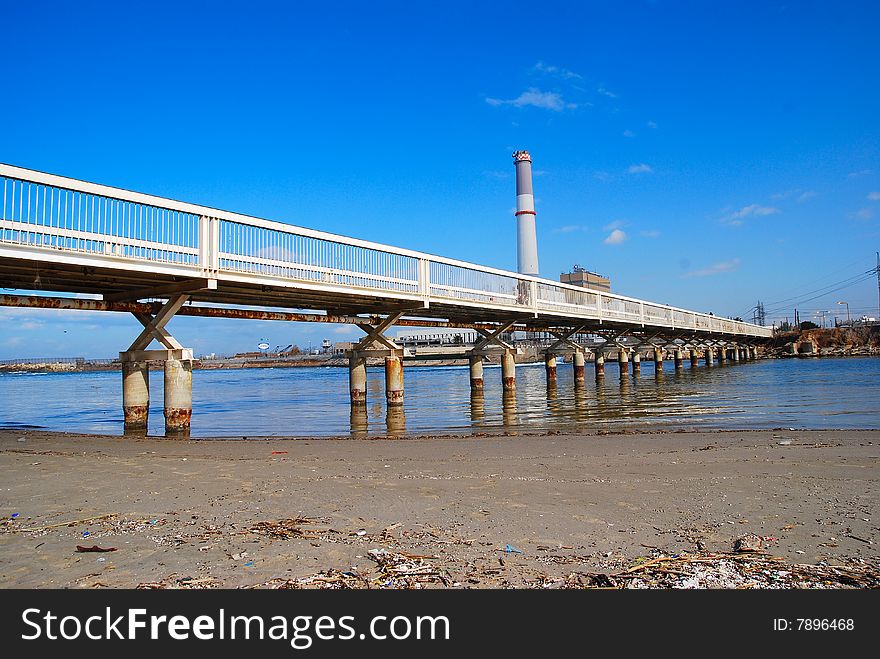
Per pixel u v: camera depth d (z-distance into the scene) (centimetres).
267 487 833
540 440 1430
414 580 473
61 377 12556
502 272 2903
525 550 541
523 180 10069
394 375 2772
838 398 2605
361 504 723
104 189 1313
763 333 9675
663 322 4856
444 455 1193
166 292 1716
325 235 1894
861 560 511
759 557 520
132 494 791
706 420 1920
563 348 4316
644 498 747
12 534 605
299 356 16488
